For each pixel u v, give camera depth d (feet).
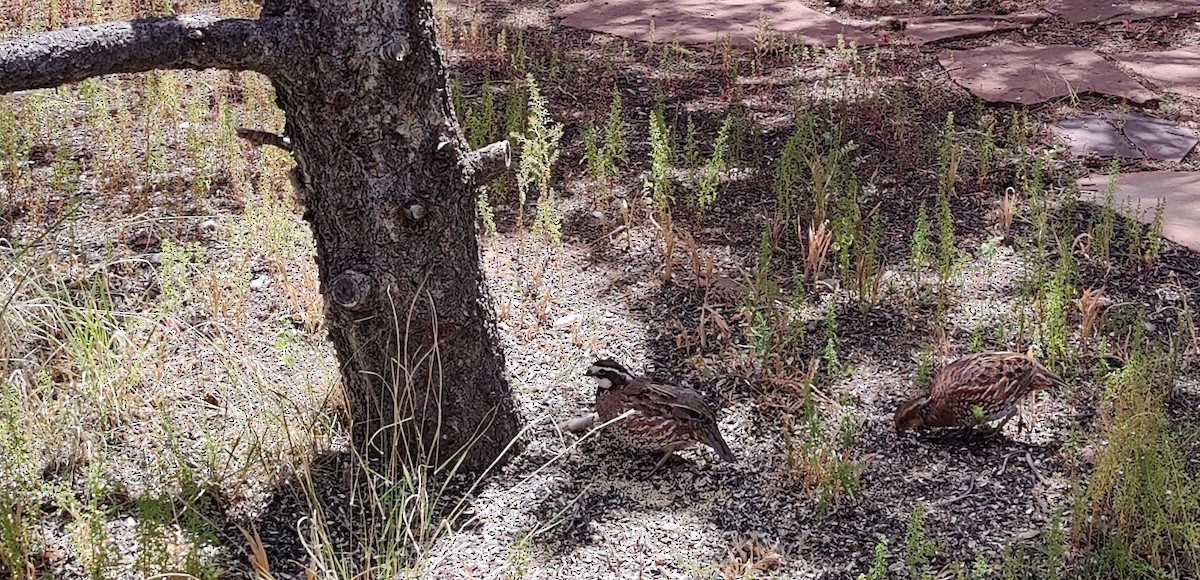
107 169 8.02
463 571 5.10
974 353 6.06
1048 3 11.34
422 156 5.08
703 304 6.92
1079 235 7.40
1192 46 10.23
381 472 5.56
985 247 7.02
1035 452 5.79
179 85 8.84
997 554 5.17
